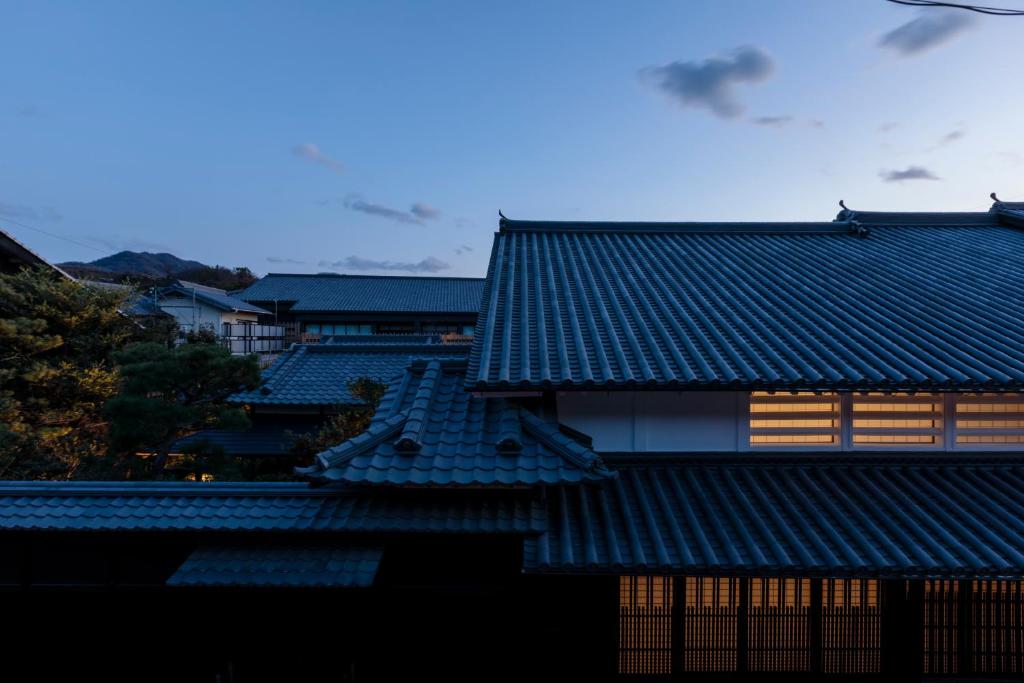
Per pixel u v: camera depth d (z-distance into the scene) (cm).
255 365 1033
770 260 930
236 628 550
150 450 973
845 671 555
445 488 501
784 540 485
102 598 548
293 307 3866
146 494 532
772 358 552
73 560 545
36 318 1081
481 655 552
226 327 2862
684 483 577
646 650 554
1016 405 618
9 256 1212
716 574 459
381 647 551
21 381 986
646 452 604
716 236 1090
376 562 492
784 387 510
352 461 467
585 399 609
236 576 470
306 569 481
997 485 572
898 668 551
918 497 549
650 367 545
